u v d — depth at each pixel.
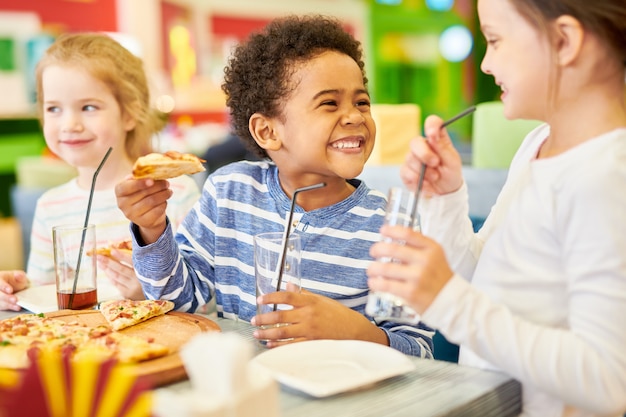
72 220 2.00
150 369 0.97
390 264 0.92
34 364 0.68
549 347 0.88
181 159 1.23
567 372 0.87
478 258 1.13
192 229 1.55
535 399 1.00
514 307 0.98
